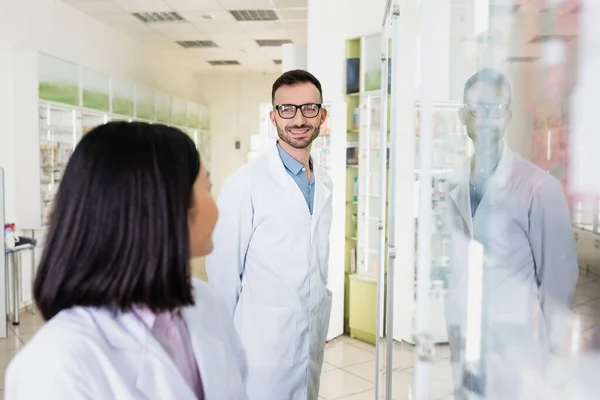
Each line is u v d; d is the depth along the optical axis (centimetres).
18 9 567
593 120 77
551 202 82
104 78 734
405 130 132
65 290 72
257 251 194
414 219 112
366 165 485
